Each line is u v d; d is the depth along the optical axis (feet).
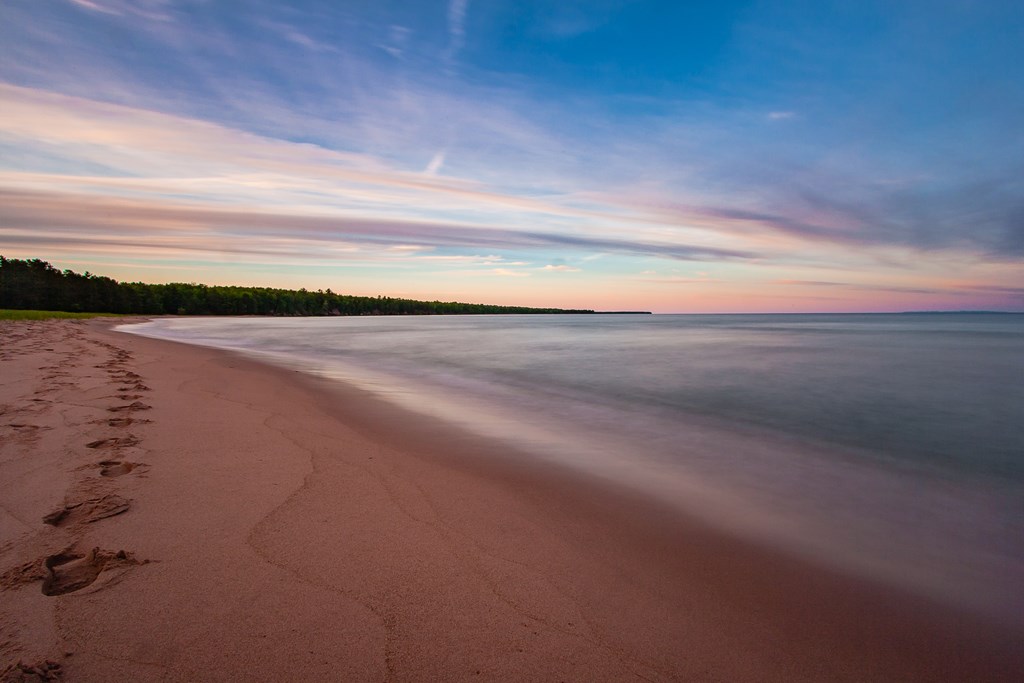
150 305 348.59
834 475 21.83
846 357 77.61
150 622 8.98
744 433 29.27
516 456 22.00
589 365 63.82
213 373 42.45
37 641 8.30
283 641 8.71
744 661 9.23
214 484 15.75
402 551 12.29
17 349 52.01
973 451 26.20
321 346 89.92
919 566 13.66
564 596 10.89
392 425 26.73
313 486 16.16
